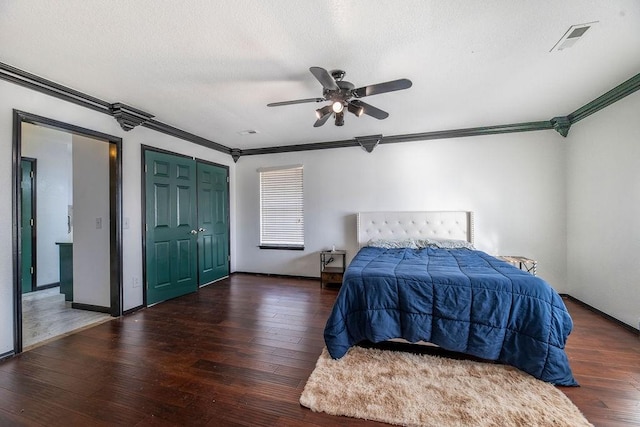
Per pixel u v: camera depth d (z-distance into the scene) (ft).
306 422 5.44
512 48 7.04
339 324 7.76
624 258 9.41
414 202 14.74
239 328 9.75
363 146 15.23
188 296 13.48
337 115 8.86
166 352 8.11
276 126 13.17
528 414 5.46
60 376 6.97
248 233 17.90
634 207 9.01
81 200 11.60
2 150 7.72
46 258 15.06
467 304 7.16
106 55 7.20
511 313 6.94
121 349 8.30
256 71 8.05
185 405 5.92
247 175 17.87
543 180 13.03
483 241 13.75
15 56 7.18
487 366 7.11
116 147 10.83
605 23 6.11
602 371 6.89
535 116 12.15
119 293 10.86
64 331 9.57
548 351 6.50
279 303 12.34
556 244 12.91
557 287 12.88
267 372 7.09
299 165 16.75
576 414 5.44
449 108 11.09
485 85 9.09
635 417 5.38
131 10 5.56
